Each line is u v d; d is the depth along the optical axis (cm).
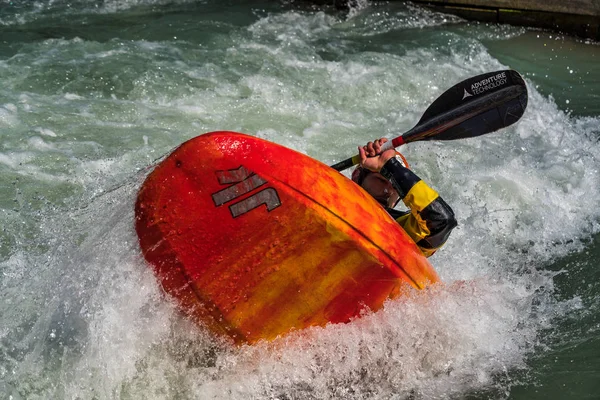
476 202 1458
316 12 2430
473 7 2442
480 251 1333
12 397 928
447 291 1064
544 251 1341
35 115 1619
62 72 1836
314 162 921
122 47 2027
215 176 877
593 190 1524
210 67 1934
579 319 1127
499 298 1142
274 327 953
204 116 1692
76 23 2216
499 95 1179
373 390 980
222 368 963
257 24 2283
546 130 1752
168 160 883
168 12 2350
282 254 911
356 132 1689
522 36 2358
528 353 1048
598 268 1273
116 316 965
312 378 973
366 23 2372
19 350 982
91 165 1440
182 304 948
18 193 1338
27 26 2170
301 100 1811
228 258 912
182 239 909
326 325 966
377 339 987
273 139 1617
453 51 2175
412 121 1758
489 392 979
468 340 1042
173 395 944
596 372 1007
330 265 925
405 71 1988
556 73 2091
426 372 1007
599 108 1883
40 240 1193
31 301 1039
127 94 1762
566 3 2350
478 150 1625
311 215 896
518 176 1530
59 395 937
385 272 946
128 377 950
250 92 1822
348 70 1977
